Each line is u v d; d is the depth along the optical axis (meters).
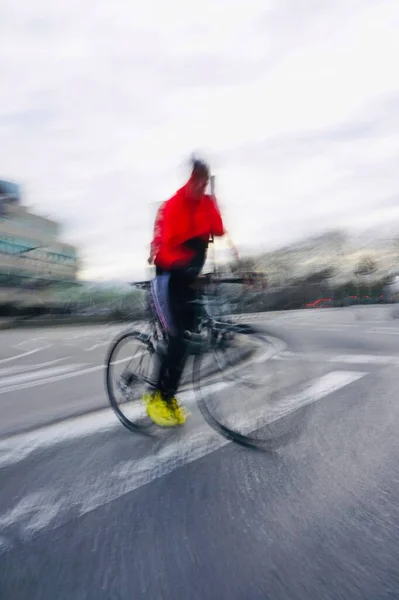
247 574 1.93
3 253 50.56
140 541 2.22
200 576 1.94
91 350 10.78
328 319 16.92
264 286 3.54
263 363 3.32
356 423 3.71
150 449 3.41
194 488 2.73
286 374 3.28
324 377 5.36
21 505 2.63
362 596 1.77
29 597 1.86
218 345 3.44
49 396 5.48
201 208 3.44
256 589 1.84
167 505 2.55
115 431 3.89
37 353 10.87
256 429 3.29
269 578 1.90
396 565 1.94
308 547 2.10
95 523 2.40
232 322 3.48
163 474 2.95
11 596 1.88
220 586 1.87
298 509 2.43
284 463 3.01
